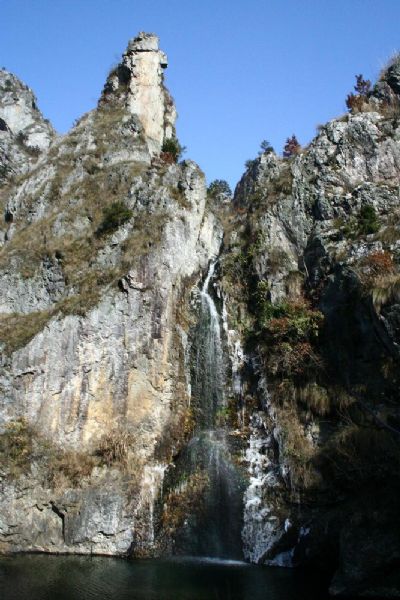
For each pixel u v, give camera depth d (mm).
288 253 35344
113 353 30328
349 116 39406
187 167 38781
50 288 33094
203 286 35688
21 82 70750
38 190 40688
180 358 32031
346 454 23906
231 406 31078
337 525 23125
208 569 23500
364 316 26469
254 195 38969
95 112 46938
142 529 26844
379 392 25078
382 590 19641
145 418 29891
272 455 28016
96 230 35406
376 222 32188
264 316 32031
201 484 28125
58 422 28656
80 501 26609
